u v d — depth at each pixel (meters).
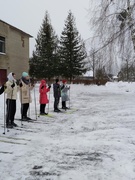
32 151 5.25
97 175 4.01
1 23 22.22
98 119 9.12
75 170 4.23
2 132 6.92
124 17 16.09
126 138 6.19
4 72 23.27
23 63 28.45
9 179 3.89
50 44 41.88
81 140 6.09
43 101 10.05
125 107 12.37
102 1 16.84
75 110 11.82
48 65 40.91
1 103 12.54
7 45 23.66
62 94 12.07
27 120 8.81
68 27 41.75
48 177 3.96
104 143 5.78
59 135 6.67
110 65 16.95
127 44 16.20
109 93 23.50
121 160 4.66
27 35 29.33
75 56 41.19
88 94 22.27
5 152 5.19
